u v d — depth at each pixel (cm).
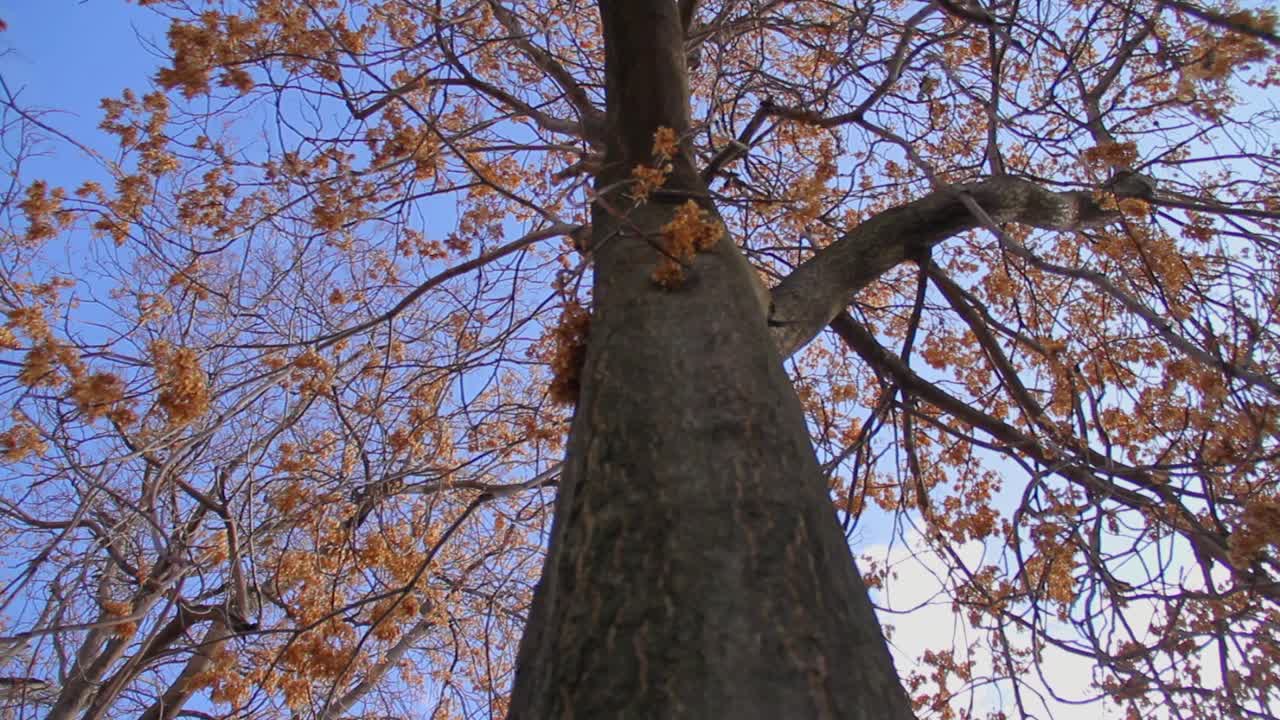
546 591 194
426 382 593
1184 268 479
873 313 676
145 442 468
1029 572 538
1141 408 498
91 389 404
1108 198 459
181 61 484
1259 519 381
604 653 165
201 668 736
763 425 221
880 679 164
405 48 499
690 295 284
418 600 616
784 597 172
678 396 230
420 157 514
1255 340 412
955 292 502
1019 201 444
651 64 422
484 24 642
